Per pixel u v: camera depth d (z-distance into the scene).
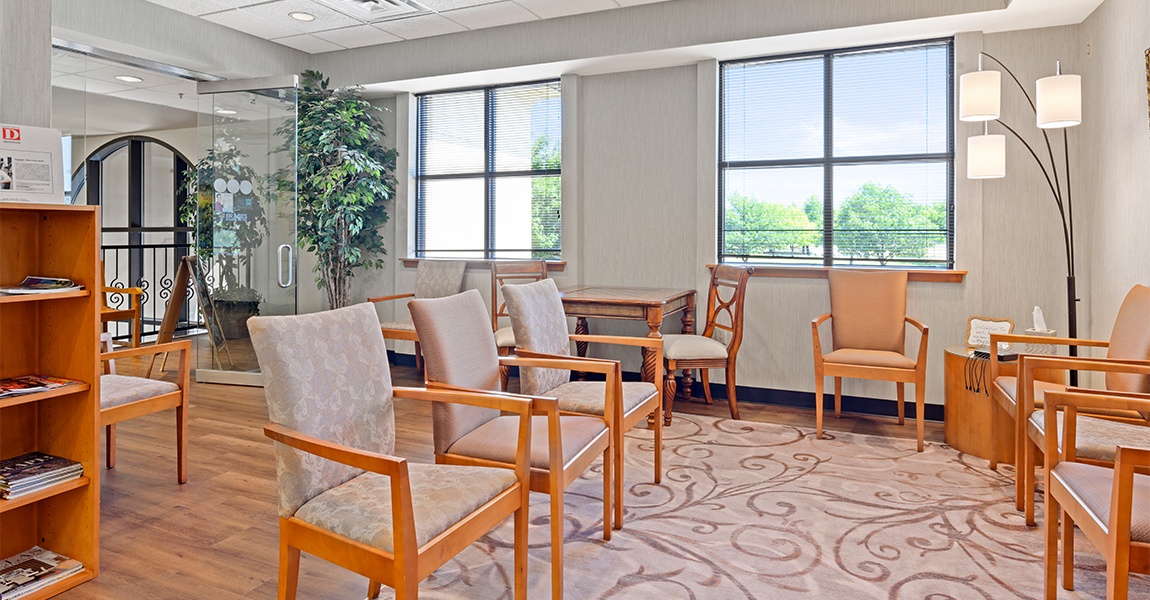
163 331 5.77
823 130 4.98
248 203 5.36
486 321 2.68
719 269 4.85
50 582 2.29
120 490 3.19
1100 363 2.71
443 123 6.30
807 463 3.67
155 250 8.38
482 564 2.50
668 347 4.49
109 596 2.28
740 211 5.25
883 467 3.61
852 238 4.94
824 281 4.90
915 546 2.66
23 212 2.48
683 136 5.33
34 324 2.53
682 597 2.27
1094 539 1.89
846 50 4.87
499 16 5.23
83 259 2.42
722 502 3.11
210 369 5.54
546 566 2.49
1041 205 4.38
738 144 5.23
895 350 4.31
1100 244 4.00
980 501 3.12
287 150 5.26
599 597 2.27
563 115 5.63
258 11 5.11
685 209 5.35
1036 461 2.99
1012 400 3.17
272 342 1.84
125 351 3.12
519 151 6.00
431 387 2.33
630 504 3.08
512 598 2.27
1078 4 3.97
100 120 7.91
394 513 1.60
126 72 5.79
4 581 2.26
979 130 4.44
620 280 5.59
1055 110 3.47
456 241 6.30
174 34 5.10
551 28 5.29
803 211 5.07
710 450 3.90
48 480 2.30
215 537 2.71
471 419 2.46
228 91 5.33
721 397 5.27
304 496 1.85
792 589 2.32
